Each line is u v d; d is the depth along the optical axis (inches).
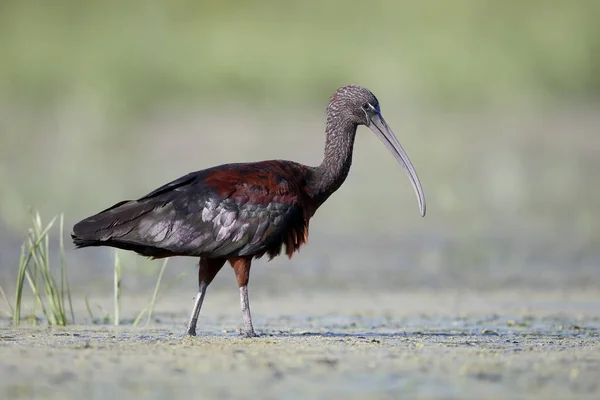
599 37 1470.2
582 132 1240.8
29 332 423.5
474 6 1510.8
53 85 1307.8
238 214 408.8
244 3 1539.1
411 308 532.4
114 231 397.7
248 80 1368.1
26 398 283.7
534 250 733.3
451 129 1238.9
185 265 683.4
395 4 1520.7
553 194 952.3
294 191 426.6
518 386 299.9
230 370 318.0
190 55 1402.6
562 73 1408.7
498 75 1384.1
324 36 1466.5
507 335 430.6
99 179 972.6
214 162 1068.5
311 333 434.9
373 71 1387.8
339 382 303.0
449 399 285.1
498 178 993.5
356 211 882.8
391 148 468.4
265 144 1149.1
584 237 777.6
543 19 1501.0
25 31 1435.8
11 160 1047.6
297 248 432.5
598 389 296.8
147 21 1471.5
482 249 733.3
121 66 1347.2
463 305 541.3
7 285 601.9
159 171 1021.2
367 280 632.4
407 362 332.8
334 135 460.1
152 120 1251.2
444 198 898.1
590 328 460.1
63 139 1136.2
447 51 1417.3
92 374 311.7
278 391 291.6
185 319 493.4
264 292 594.9
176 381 303.0
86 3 1510.8
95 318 497.0
